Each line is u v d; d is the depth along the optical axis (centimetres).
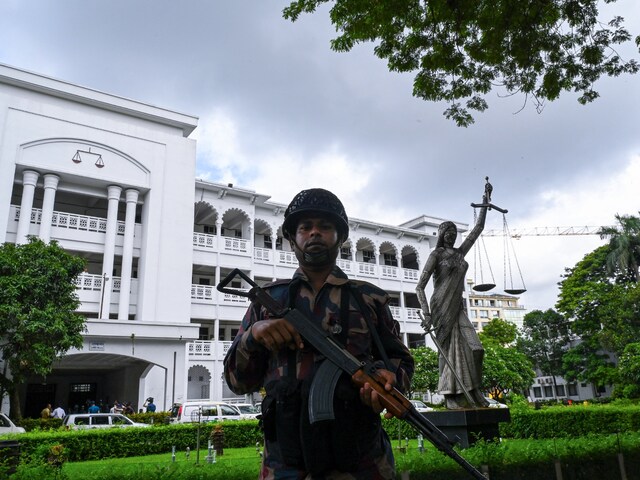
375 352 224
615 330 3625
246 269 3111
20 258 1797
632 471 534
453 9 715
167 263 2770
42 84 2664
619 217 4103
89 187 2722
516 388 3444
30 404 2681
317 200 222
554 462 498
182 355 2347
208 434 1476
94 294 2539
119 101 2892
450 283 720
